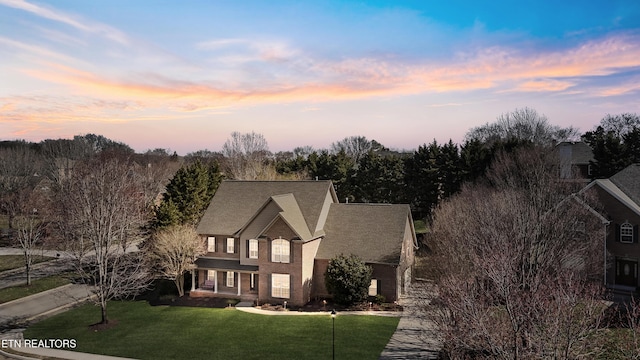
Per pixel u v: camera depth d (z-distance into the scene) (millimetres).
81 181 47250
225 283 43562
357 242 41750
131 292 43125
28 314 38812
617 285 40906
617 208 41250
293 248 39125
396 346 29719
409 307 36375
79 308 40312
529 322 16922
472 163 66375
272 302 39781
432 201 70750
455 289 20609
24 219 60656
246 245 42406
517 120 102938
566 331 15812
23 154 105938
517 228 28672
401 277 41625
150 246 47438
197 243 43188
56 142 122125
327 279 39562
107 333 33656
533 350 17016
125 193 54094
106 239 40812
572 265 33781
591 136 103062
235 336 32281
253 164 90500
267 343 30797
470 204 44688
